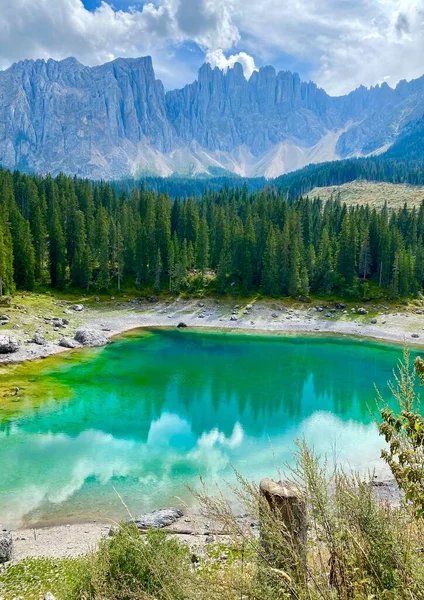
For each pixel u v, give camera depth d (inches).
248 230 4389.8
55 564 713.0
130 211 4970.5
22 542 817.5
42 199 4771.2
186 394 1830.7
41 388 1819.6
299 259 4185.5
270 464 1207.6
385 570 201.9
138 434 1407.5
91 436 1378.0
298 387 1971.0
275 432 1449.3
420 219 5580.7
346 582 202.8
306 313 3720.5
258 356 2556.6
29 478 1102.4
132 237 4384.8
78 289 3971.5
